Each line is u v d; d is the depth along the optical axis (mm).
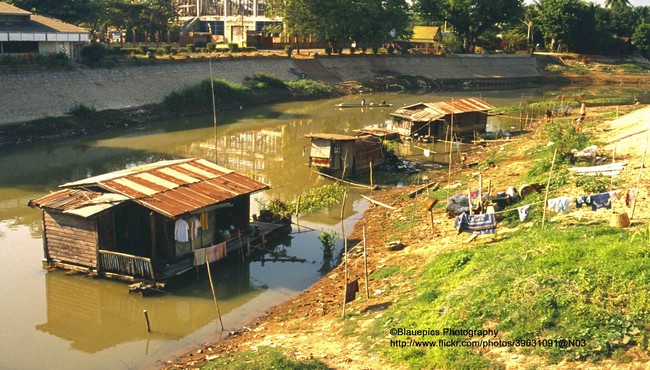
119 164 48500
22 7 75812
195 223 28266
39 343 22266
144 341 22484
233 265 29000
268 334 21766
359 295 23469
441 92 98500
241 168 47438
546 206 26375
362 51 114750
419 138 56531
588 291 17766
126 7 96562
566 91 101000
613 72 119625
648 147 34094
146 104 68938
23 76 60844
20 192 40844
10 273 27969
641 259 18672
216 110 73875
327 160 44125
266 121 68500
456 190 35688
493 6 113938
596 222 23797
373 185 42250
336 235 31641
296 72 92875
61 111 60938
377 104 80750
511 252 21859
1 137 53812
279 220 33500
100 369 20516
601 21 131625
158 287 26031
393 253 27391
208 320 24047
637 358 15320
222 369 18578
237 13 147625
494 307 18203
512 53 125062
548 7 128250
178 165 32094
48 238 28016
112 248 27609
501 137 56844
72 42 69375
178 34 111125
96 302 25469
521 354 16391
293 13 97562
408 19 116938
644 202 25203
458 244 25547
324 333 20656
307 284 27156
